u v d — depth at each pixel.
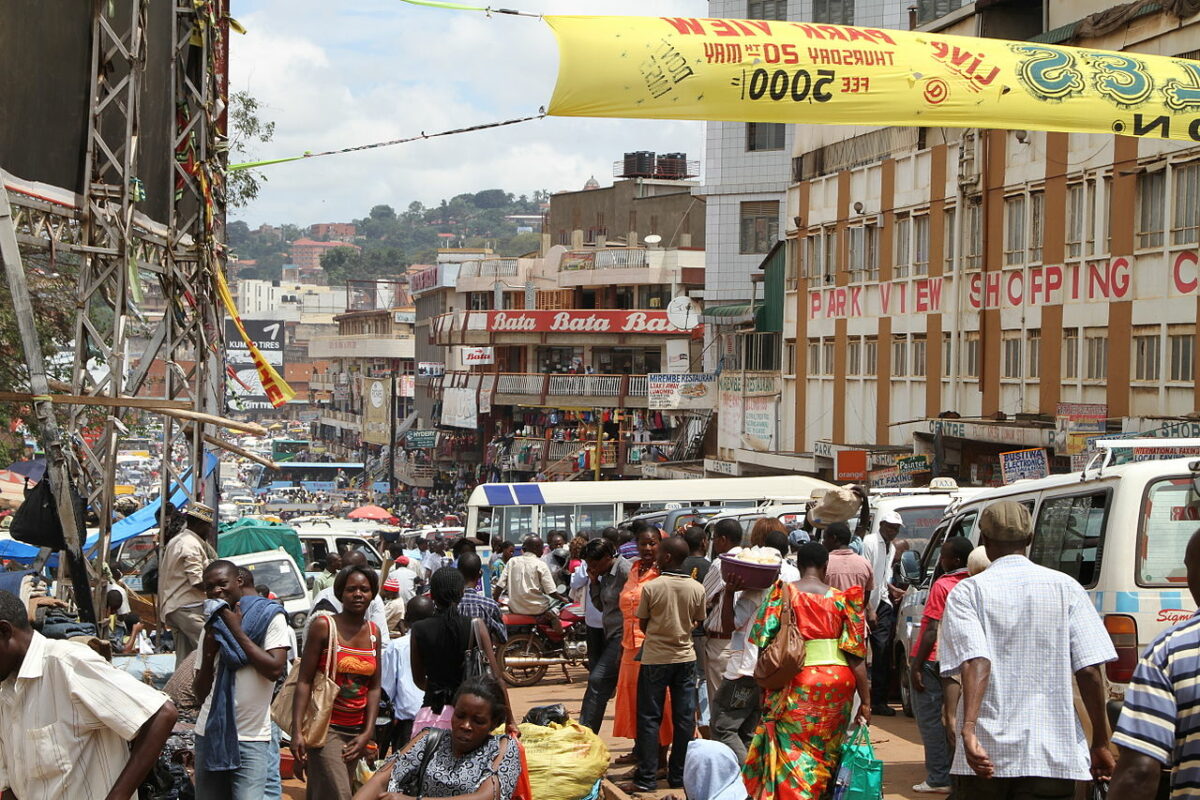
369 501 80.38
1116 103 11.62
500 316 60.59
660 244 62.72
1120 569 7.96
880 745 11.04
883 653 12.55
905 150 32.97
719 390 47.25
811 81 11.02
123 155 14.36
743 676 8.96
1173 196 22.70
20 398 11.87
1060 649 5.70
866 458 30.84
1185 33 22.31
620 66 10.73
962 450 29.14
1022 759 5.63
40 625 8.07
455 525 50.12
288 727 8.30
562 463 58.44
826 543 10.84
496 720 6.06
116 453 13.75
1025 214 27.41
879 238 34.44
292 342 144.62
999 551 5.91
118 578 17.02
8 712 5.15
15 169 12.47
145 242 15.04
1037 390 26.88
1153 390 23.27
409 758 6.11
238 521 24.05
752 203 50.16
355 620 8.44
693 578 10.12
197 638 11.39
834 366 37.25
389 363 96.62
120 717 5.12
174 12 15.50
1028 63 11.54
